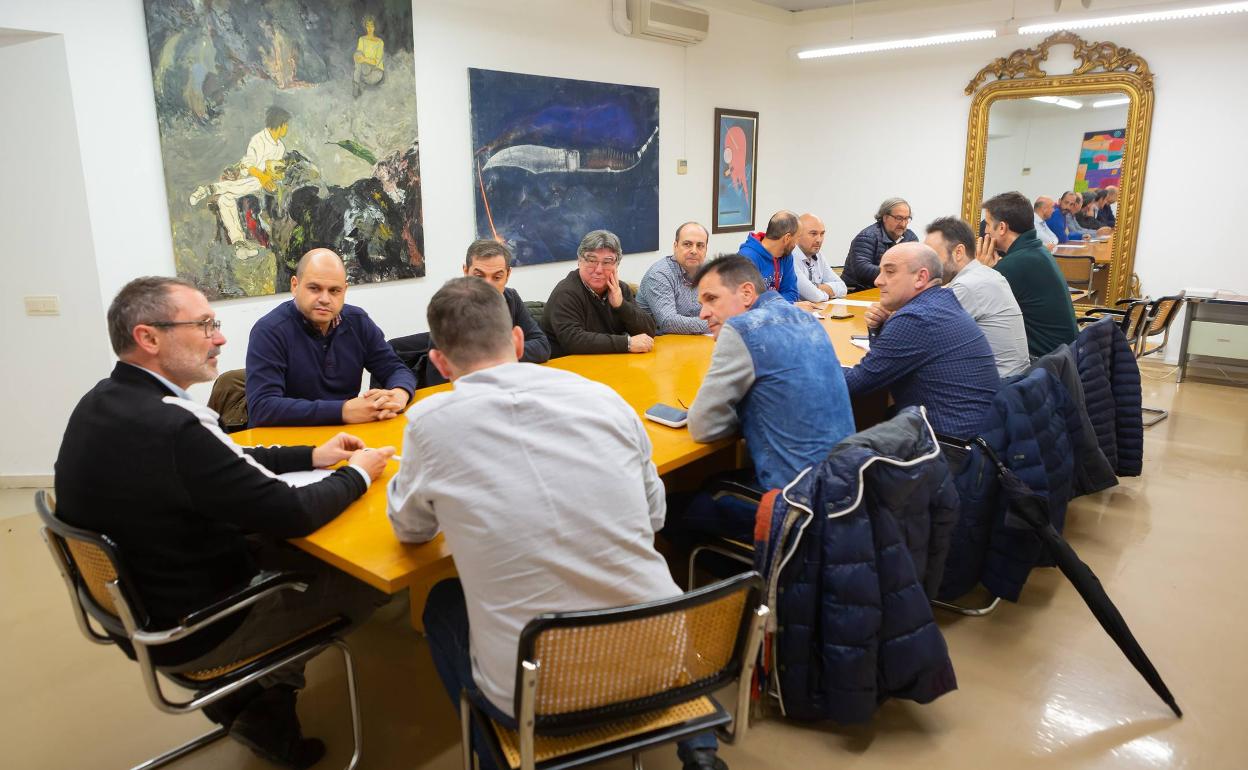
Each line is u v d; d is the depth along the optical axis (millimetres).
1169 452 3820
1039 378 2246
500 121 4855
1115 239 5910
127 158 3338
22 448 3566
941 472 1711
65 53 3105
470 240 4848
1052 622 2293
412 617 2275
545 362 2744
